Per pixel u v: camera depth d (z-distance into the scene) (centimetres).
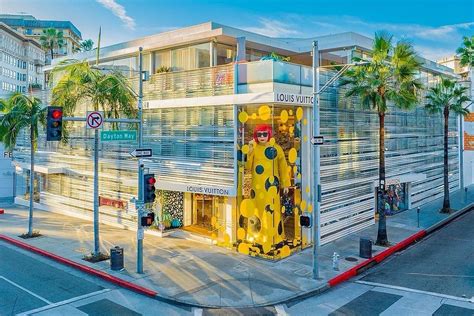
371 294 1501
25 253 2031
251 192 1958
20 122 2270
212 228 2161
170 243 2144
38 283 1606
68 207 2950
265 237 1903
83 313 1327
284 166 1984
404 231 2397
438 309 1348
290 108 2023
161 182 2198
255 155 1948
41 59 8644
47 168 2905
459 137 4066
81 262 1827
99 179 2666
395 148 2847
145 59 2662
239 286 1558
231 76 1967
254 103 1883
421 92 3155
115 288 1566
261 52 2691
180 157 2166
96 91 1903
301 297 1475
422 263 1866
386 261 1917
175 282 1594
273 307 1391
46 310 1346
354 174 2378
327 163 2148
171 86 2227
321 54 2845
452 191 3909
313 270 1638
